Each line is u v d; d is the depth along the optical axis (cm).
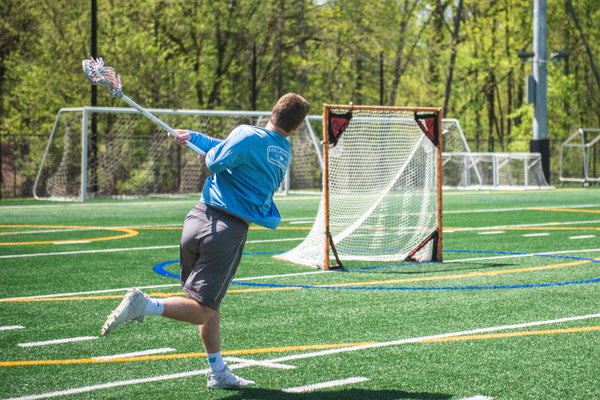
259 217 402
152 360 465
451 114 4200
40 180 2669
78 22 2873
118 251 1038
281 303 656
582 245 1105
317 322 578
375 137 990
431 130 943
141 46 2831
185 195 2548
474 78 4166
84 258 963
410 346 500
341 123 885
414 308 631
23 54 2959
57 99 2809
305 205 2028
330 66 3675
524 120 4044
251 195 398
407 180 984
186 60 3294
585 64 4119
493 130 4731
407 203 983
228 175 400
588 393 397
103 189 2581
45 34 2919
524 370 440
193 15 3234
